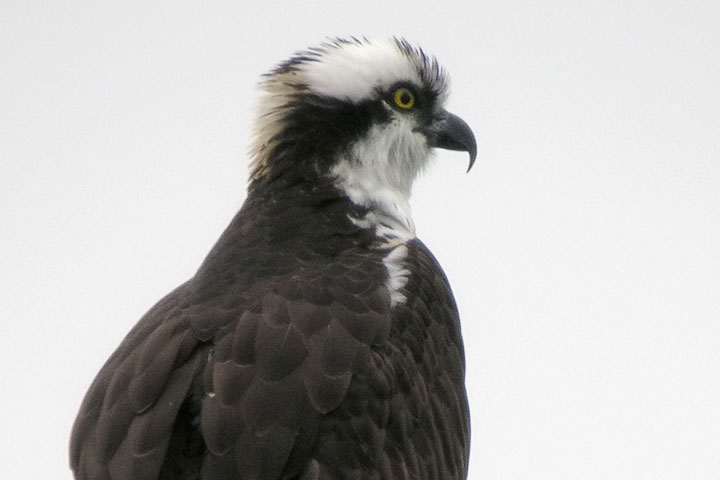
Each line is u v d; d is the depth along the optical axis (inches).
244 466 406.9
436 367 476.1
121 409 432.1
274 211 522.6
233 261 486.6
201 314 450.3
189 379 428.8
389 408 440.8
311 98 550.9
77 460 443.5
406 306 474.3
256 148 550.9
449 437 470.9
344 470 418.6
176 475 413.7
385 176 561.0
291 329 438.6
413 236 541.6
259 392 420.5
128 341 466.0
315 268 474.9
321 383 426.0
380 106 563.5
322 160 544.1
